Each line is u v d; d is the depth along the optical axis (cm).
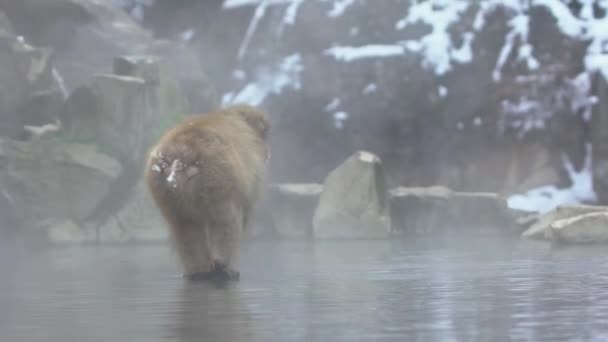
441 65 3509
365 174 2370
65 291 1170
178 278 1321
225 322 859
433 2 3622
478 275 1299
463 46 3528
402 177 3453
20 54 2553
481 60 3500
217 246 1254
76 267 1563
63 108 2370
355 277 1298
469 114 3456
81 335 797
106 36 3019
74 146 2334
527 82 3434
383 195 2395
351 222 2369
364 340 746
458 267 1445
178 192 1231
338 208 2370
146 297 1081
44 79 2625
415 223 2502
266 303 1001
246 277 1312
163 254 1881
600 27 3462
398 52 3553
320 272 1391
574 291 1072
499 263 1507
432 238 2306
